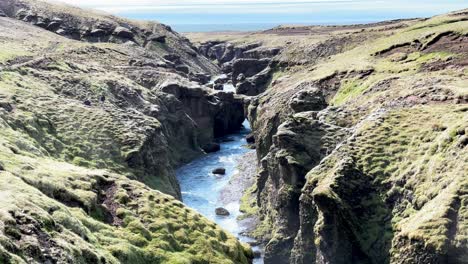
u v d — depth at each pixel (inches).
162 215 2138.3
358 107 3528.5
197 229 2160.4
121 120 4325.8
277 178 3437.5
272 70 7416.3
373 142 2903.5
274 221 3351.4
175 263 1828.2
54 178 1987.0
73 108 4232.3
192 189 4446.4
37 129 3609.7
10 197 1470.2
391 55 4963.1
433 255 2084.2
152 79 6289.4
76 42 7480.3
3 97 3786.9
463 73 3774.6
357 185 2679.6
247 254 2297.0
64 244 1373.0
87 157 3678.6
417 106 3157.0
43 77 4763.8
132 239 1859.0
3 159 1959.9
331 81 4690.0
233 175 4803.2
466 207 2145.7
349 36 7578.7
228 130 6835.6
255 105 5162.4
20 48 6018.7
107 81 5221.5
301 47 7687.0
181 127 5620.1
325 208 2593.5
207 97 6245.1
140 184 2405.3
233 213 3836.1
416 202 2452.0
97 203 2000.5
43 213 1451.8
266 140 4259.4
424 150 2691.9
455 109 2918.3
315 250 2790.4
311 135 3223.4
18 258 1143.0
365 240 2524.6
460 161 2391.7
